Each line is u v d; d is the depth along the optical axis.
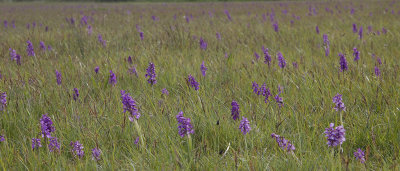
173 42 9.12
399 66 5.77
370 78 5.09
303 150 3.39
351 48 7.84
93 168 3.13
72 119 4.11
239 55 7.54
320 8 22.17
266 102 4.38
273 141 3.55
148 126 3.74
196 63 6.69
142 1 59.00
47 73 6.15
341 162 3.00
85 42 9.40
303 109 4.15
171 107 4.41
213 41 9.30
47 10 33.12
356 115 3.99
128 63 6.63
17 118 4.25
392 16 14.74
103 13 24.91
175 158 3.13
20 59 7.20
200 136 3.84
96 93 5.08
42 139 3.71
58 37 10.75
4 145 3.50
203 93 4.84
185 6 34.56
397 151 3.35
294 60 6.72
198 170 3.09
